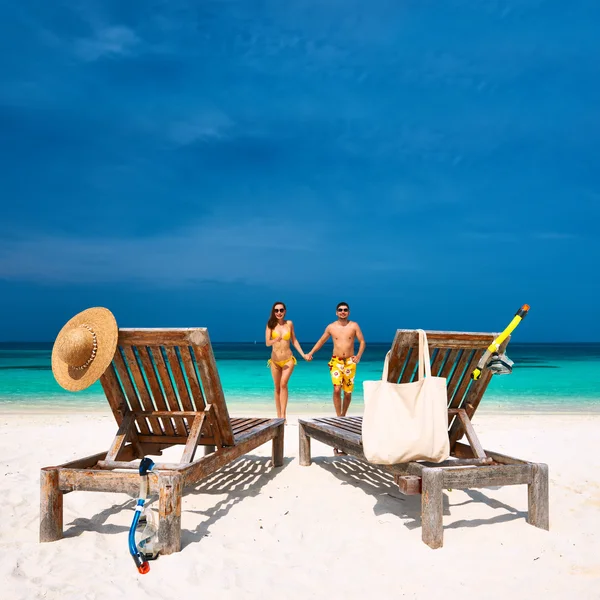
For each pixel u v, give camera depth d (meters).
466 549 3.70
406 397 4.09
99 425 8.95
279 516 4.41
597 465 6.20
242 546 3.76
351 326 8.70
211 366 4.22
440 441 4.05
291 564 3.48
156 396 4.68
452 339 4.34
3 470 5.90
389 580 3.24
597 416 10.92
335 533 4.04
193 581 3.20
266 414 11.24
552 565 3.44
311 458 6.52
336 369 8.67
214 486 5.29
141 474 3.54
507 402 13.40
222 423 4.63
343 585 3.19
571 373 23.73
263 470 5.94
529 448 7.11
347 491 5.12
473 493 5.06
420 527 4.15
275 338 9.05
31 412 11.05
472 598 3.01
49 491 3.80
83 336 4.07
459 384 4.83
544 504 4.09
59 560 3.46
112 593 3.03
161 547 3.56
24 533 4.02
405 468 4.21
